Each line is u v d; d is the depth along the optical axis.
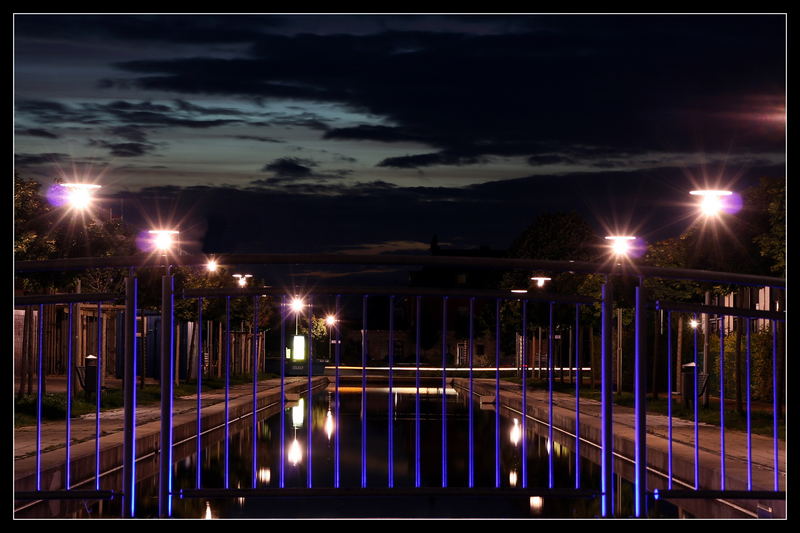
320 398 45.84
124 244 34.16
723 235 25.69
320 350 95.50
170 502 9.09
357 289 9.59
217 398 35.28
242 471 17.48
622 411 28.67
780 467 14.69
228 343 17.97
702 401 29.83
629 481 16.28
